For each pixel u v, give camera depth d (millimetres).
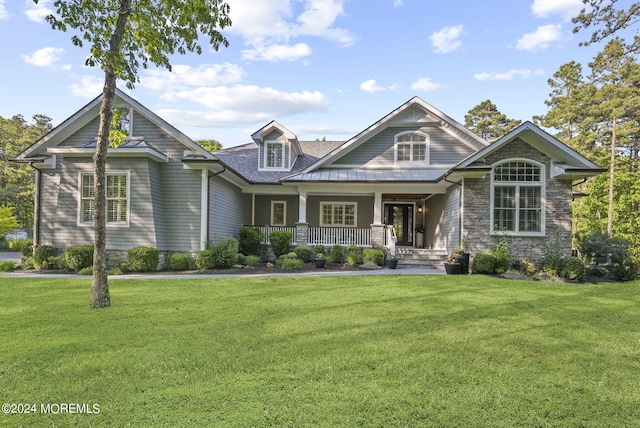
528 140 12750
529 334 5406
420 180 14562
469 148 16359
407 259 14570
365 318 6211
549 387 3635
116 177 12992
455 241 13914
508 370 4039
